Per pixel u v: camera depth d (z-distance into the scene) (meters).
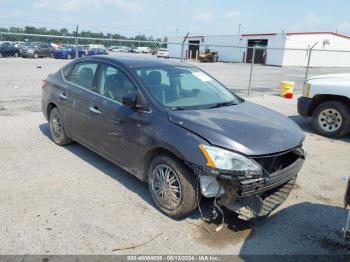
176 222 3.49
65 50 27.48
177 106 3.84
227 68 30.83
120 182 4.34
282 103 11.22
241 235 3.36
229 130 3.35
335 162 5.61
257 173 3.11
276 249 3.18
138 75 4.09
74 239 3.12
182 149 3.25
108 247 3.04
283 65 43.00
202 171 3.12
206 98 4.29
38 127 6.70
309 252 3.17
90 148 4.77
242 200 3.23
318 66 46.22
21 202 3.72
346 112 6.84
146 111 3.74
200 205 3.80
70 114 5.00
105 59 4.65
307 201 4.17
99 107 4.35
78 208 3.66
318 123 7.28
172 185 3.48
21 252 2.90
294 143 3.54
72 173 4.55
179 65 4.82
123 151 4.04
